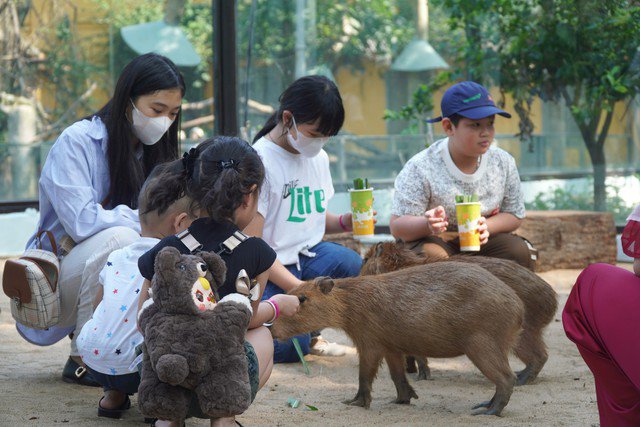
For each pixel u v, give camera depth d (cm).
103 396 416
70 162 448
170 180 362
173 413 309
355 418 401
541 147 962
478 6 954
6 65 1063
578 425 386
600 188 946
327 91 471
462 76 977
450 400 438
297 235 518
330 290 401
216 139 347
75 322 446
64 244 457
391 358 425
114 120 454
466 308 394
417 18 992
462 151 514
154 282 310
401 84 1005
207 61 1056
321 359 540
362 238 518
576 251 859
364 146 1020
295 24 1024
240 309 314
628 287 326
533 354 462
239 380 310
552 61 942
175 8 1065
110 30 1084
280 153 508
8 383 466
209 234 336
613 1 902
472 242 490
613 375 327
